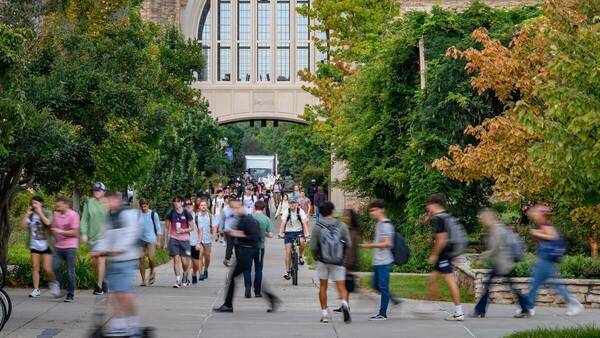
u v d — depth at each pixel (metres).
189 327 18.73
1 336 17.00
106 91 25.12
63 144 23.36
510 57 28.81
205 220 30.27
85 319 19.50
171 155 57.75
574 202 18.14
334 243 19.20
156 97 44.56
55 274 22.67
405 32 38.66
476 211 34.47
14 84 20.62
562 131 14.70
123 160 36.00
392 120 40.00
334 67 56.19
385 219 20.02
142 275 28.11
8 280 25.69
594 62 15.15
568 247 29.94
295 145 78.06
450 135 33.97
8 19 26.50
